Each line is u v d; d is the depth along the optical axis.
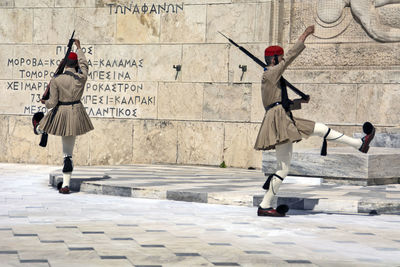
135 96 15.52
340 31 14.61
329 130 7.71
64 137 10.02
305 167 10.87
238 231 6.76
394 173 10.92
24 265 4.90
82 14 15.82
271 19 14.72
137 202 9.10
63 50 15.88
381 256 5.65
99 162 15.61
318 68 14.75
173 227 6.91
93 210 8.16
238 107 14.86
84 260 5.14
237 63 14.87
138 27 15.54
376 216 8.20
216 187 10.06
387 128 13.96
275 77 7.57
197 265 5.07
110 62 15.70
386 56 14.27
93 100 15.76
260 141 7.68
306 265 5.21
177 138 15.27
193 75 15.20
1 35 16.23
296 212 8.41
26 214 7.67
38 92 15.99
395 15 14.16
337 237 6.55
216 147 14.99
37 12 16.02
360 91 14.33
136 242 5.97
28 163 15.98
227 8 14.95
